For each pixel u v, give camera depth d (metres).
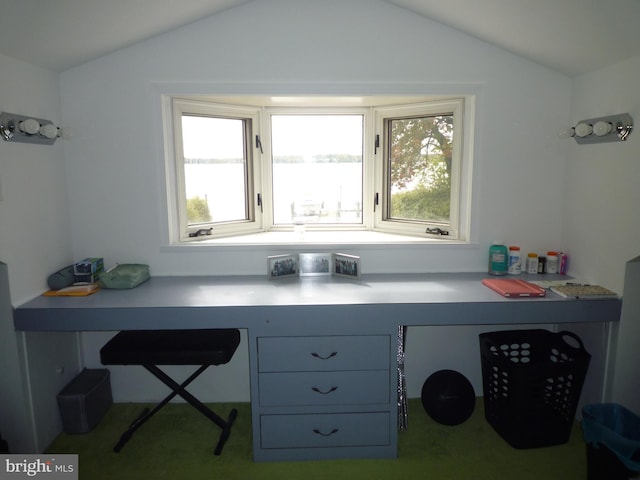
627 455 1.82
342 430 2.17
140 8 1.99
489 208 2.60
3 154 1.97
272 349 2.09
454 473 2.08
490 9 2.04
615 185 2.13
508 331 2.48
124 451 2.25
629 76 2.01
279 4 2.39
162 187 2.52
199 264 2.61
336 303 2.06
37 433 2.18
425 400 2.46
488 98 2.49
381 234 2.93
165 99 2.50
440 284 2.40
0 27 1.72
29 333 2.13
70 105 2.42
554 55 2.27
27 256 2.14
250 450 2.27
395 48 2.44
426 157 2.79
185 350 2.09
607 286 2.21
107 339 2.62
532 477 2.04
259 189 2.96
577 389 2.18
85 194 2.51
